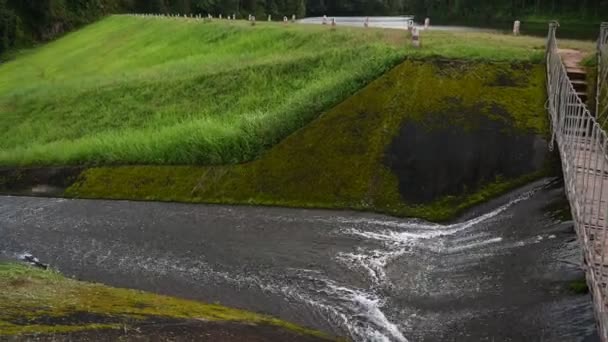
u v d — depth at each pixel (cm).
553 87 1456
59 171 1947
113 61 3722
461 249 1232
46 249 1441
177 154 1803
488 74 1667
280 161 1652
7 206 1789
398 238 1315
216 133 1814
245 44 2980
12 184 1962
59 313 826
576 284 1009
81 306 881
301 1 8206
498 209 1359
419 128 1572
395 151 1549
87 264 1336
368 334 976
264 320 988
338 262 1228
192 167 1756
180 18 4384
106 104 2606
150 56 3478
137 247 1401
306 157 1631
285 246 1323
